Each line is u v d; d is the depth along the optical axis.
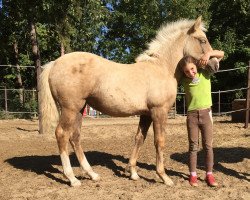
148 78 5.23
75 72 5.13
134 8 26.33
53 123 5.43
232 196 4.80
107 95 5.15
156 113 5.25
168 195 4.84
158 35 5.62
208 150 5.27
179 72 5.45
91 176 5.58
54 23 13.32
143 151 7.75
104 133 10.97
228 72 24.02
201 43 5.43
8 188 5.22
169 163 6.65
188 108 5.29
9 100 20.09
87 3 13.72
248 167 6.30
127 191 5.02
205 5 23.98
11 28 18.67
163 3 25.06
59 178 5.74
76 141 5.63
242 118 12.84
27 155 7.59
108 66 5.23
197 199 4.69
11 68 25.44
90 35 22.83
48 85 5.34
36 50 13.25
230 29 23.86
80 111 5.53
